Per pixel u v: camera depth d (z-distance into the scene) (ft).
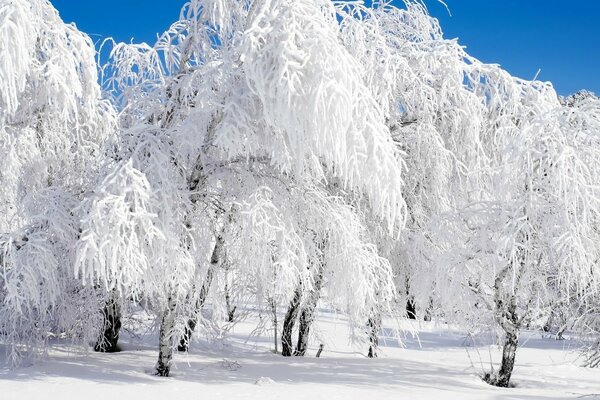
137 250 30.78
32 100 40.37
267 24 30.76
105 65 43.06
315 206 39.37
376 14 49.39
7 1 32.24
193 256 36.06
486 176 46.68
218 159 38.06
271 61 30.17
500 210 39.47
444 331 76.59
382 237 47.93
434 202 47.47
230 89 33.42
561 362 56.59
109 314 47.01
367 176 32.17
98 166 39.14
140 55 43.29
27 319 39.19
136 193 31.19
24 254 35.12
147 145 34.78
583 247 36.40
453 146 46.60
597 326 44.50
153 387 33.91
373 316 47.78
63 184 42.65
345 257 39.11
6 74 31.30
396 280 49.49
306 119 29.40
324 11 35.99
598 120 39.04
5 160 41.37
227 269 40.75
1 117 40.29
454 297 41.04
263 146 34.09
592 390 40.65
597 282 38.22
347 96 29.27
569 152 36.29
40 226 36.68
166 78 38.55
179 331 37.76
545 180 37.60
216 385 35.27
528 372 48.83
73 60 37.91
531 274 39.29
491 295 41.93
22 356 38.55
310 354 54.13
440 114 47.42
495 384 41.57
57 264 35.68
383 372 43.37
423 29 49.62
